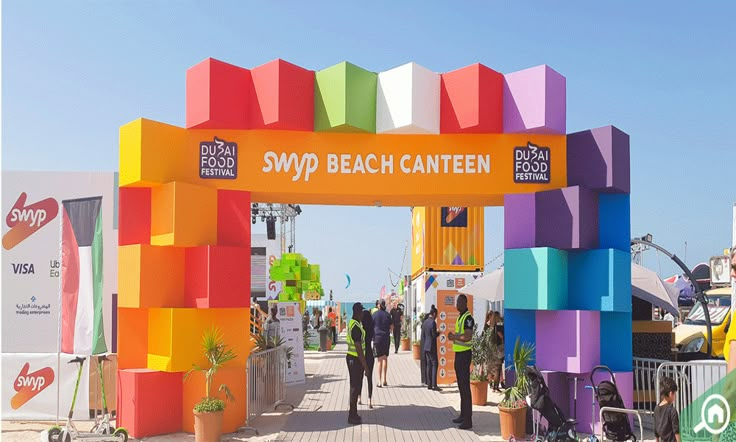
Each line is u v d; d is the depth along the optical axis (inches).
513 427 354.9
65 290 373.4
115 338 481.7
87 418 407.2
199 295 377.1
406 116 391.2
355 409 405.4
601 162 391.5
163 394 376.2
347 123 388.5
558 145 404.5
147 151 376.8
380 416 432.1
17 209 494.6
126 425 369.1
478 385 473.7
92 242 364.2
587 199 388.8
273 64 391.5
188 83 397.7
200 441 349.7
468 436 367.6
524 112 395.5
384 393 542.9
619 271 384.2
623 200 399.9
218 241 393.4
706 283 906.1
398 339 967.0
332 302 1705.2
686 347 581.0
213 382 377.4
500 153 404.2
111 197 493.0
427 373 562.6
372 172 404.5
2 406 408.8
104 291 484.4
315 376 674.2
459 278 834.2
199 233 383.2
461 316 397.7
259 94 397.4
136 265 371.9
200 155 396.8
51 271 494.3
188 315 374.0
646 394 440.1
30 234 494.6
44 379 411.2
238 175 399.5
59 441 336.2
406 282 1163.9
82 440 345.1
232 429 380.8
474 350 502.3
